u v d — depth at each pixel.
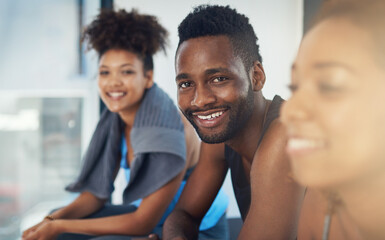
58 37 1.59
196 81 0.52
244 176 0.67
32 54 1.58
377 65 0.23
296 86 0.25
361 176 0.24
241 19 0.55
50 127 1.64
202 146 0.78
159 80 1.33
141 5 1.21
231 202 1.13
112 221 0.87
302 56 0.25
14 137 1.61
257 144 0.59
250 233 0.52
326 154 0.23
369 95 0.23
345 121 0.23
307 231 0.38
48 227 0.85
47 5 1.58
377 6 0.24
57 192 1.66
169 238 0.71
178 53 0.54
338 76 0.23
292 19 1.23
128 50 0.92
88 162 1.00
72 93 1.63
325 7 0.26
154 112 0.91
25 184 1.64
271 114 0.53
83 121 1.65
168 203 0.89
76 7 1.59
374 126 0.23
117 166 1.04
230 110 0.53
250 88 0.54
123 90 0.92
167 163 0.87
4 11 1.55
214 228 0.95
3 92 1.58
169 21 1.16
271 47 1.24
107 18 0.93
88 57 1.60
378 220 0.26
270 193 0.50
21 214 1.63
